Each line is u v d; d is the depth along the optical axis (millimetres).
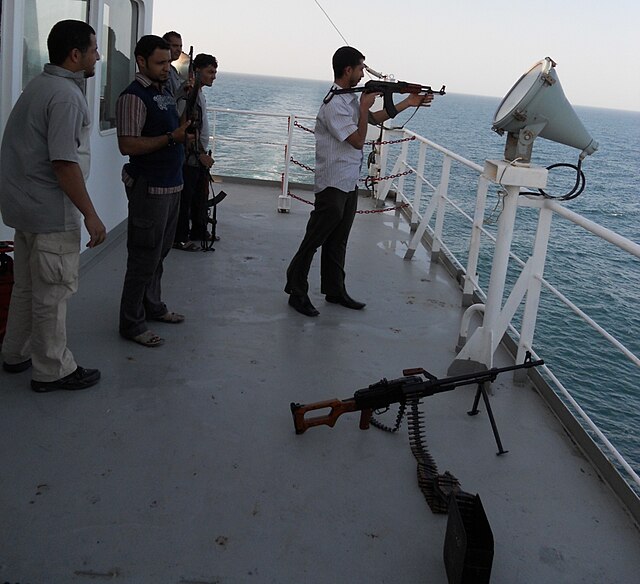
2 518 2314
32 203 2898
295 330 4246
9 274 3430
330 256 4652
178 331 4047
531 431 3260
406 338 4312
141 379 3400
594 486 2846
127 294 3742
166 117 3588
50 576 2080
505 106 3463
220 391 3357
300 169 21328
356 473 2779
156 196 3598
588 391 9695
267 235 6516
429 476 2699
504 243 3545
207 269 5305
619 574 2334
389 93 4191
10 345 3281
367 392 2986
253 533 2359
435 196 5945
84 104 2920
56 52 2826
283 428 3072
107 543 2244
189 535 2318
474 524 2320
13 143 2895
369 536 2402
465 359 3697
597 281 14938
